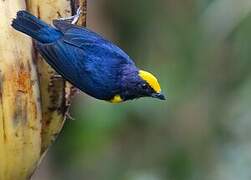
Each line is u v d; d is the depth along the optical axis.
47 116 6.37
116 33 12.80
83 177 12.33
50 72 6.35
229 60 11.85
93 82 6.69
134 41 12.71
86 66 6.58
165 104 11.90
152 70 12.23
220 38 11.73
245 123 11.91
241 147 11.92
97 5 12.74
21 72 5.86
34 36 6.11
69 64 6.41
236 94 11.90
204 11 12.01
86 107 11.97
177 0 12.35
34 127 5.89
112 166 12.27
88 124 11.98
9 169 5.82
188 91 11.91
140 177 12.00
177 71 12.02
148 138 12.11
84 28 6.68
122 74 6.87
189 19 12.24
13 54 5.86
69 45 6.42
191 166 11.92
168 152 12.02
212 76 11.94
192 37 12.08
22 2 6.13
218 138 11.98
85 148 12.20
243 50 11.68
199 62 11.97
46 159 12.31
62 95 6.40
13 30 5.93
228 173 11.82
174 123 11.94
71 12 6.48
